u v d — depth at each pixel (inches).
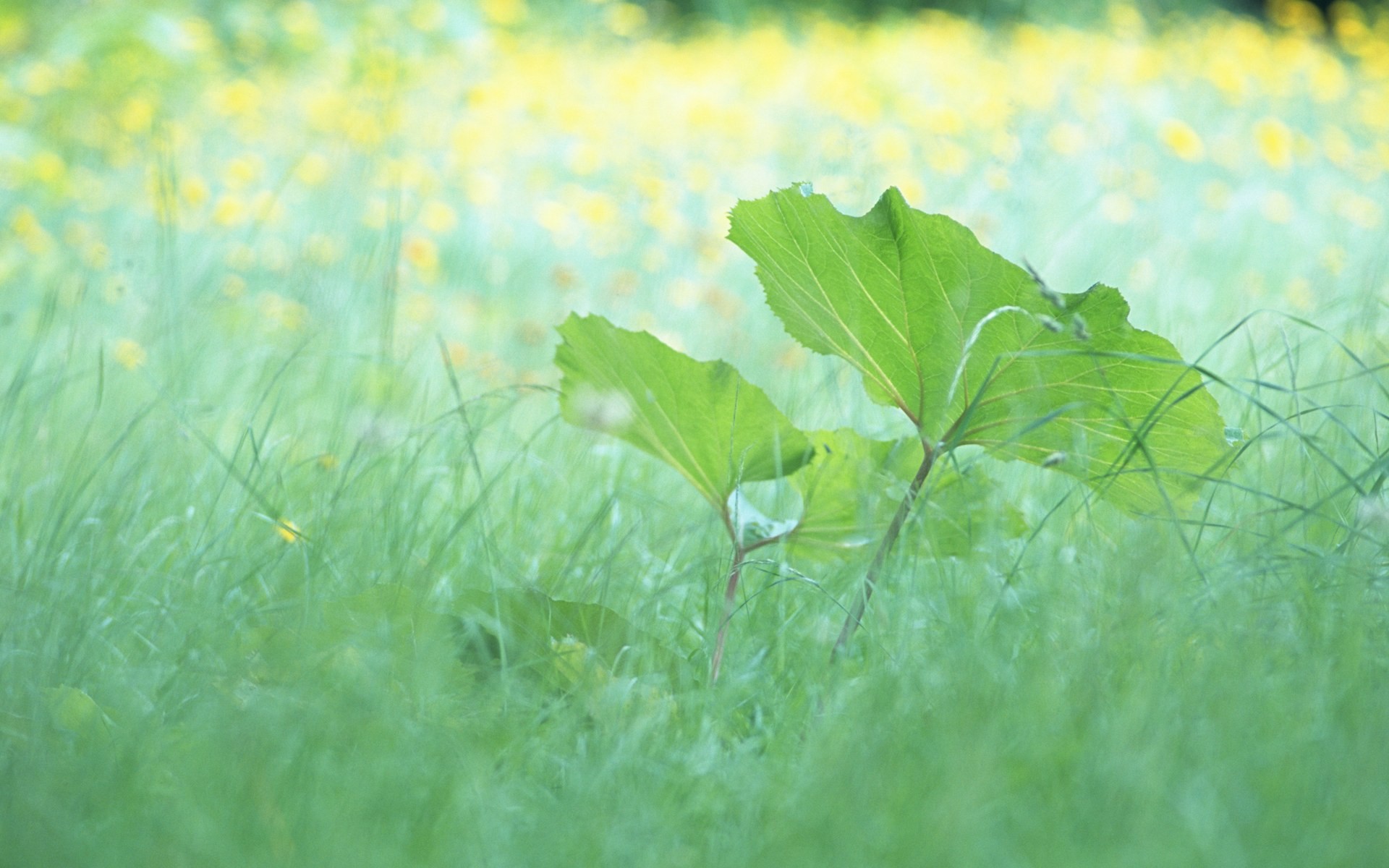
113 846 106.9
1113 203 209.9
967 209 197.6
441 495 126.4
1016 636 113.0
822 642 115.4
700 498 127.9
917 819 106.8
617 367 116.6
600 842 107.2
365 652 112.1
